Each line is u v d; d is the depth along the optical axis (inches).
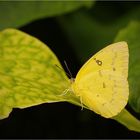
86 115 21.4
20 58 17.6
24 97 16.3
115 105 17.6
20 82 16.8
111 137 21.1
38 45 17.8
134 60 18.8
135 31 19.7
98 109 18.1
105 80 17.9
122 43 17.7
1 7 20.0
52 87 16.9
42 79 17.1
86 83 18.0
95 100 18.3
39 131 21.3
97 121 21.3
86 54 21.2
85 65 17.9
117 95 17.7
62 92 16.9
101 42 21.3
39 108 21.4
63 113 21.5
